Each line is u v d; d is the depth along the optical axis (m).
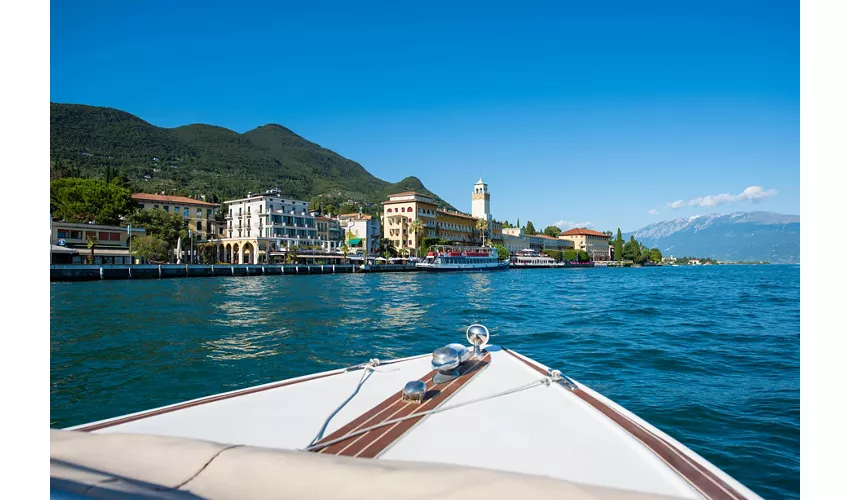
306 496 1.87
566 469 3.23
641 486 3.01
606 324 20.00
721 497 2.85
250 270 67.94
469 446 3.54
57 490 1.53
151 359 12.72
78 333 16.91
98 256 60.94
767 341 15.59
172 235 73.94
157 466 2.08
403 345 15.04
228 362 12.43
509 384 4.92
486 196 132.62
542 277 76.62
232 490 1.91
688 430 7.46
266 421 4.11
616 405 4.34
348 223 107.50
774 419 7.89
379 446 3.54
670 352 13.73
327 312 24.16
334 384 5.06
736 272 115.81
